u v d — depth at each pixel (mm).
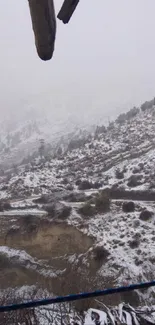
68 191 41875
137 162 47125
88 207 30766
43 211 34094
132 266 21797
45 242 28750
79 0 1988
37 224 30359
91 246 25734
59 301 2410
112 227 27547
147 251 23047
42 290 21969
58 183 47531
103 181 44281
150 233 25484
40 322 7320
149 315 4832
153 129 59688
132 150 53500
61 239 28281
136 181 39500
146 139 56250
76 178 48406
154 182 37656
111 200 33094
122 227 27156
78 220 29547
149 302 16453
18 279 25500
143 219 27547
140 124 65125
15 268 26453
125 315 4773
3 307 2281
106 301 11047
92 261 23688
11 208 36469
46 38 1927
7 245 30094
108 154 55375
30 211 34594
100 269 22625
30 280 25156
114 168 48312
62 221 29625
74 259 25375
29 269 26141
